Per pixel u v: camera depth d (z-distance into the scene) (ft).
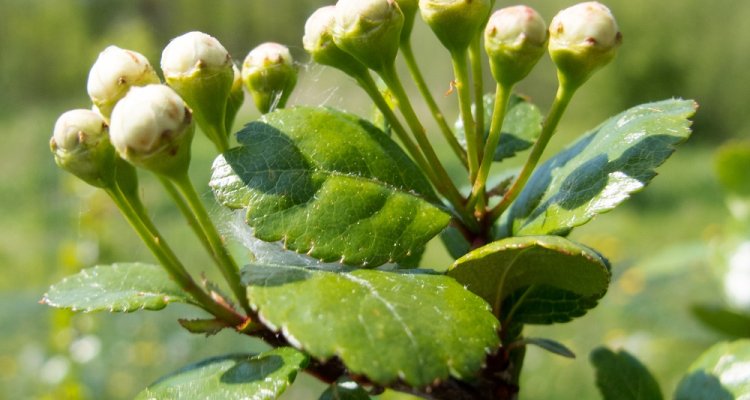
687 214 3.75
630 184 0.53
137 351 1.88
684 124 0.54
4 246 3.25
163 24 8.23
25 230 3.44
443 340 0.49
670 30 5.73
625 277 1.91
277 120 0.54
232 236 0.58
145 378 1.85
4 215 3.70
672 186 4.24
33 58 7.78
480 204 0.56
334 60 0.55
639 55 5.73
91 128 0.53
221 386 0.52
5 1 7.89
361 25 0.54
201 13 8.05
